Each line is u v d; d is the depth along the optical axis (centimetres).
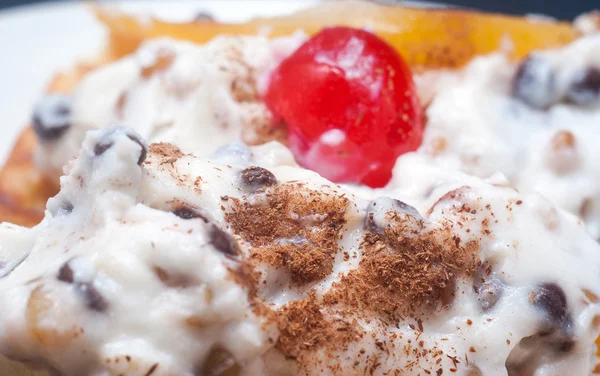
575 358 14
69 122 18
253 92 16
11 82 21
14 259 13
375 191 14
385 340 13
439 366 13
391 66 15
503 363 13
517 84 16
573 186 16
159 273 12
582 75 16
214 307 12
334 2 17
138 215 13
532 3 26
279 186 13
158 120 16
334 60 15
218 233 12
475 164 15
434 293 13
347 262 13
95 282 12
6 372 13
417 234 13
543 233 14
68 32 22
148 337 12
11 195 18
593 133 16
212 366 12
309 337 13
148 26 18
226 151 14
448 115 16
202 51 16
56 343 12
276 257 13
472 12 17
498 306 13
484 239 14
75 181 13
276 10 22
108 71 18
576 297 14
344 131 15
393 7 17
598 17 17
